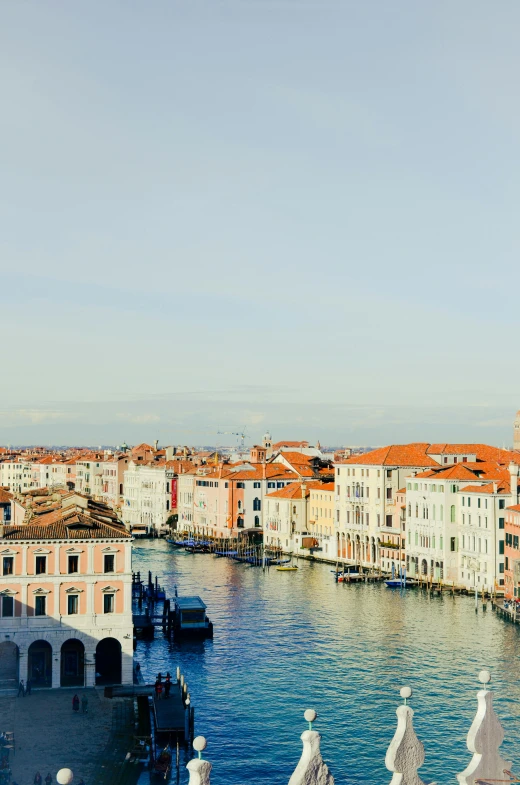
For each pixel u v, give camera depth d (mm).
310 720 16125
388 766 16234
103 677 79500
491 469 147750
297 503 195000
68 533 76375
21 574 75062
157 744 63594
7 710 70062
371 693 77000
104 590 76562
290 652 93500
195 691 78438
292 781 15773
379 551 163250
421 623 108562
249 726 68750
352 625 107812
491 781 16734
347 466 175000
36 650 77750
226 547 197125
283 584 145875
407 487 153250
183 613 101438
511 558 120375
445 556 141500
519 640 97625
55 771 57219
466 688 77750
